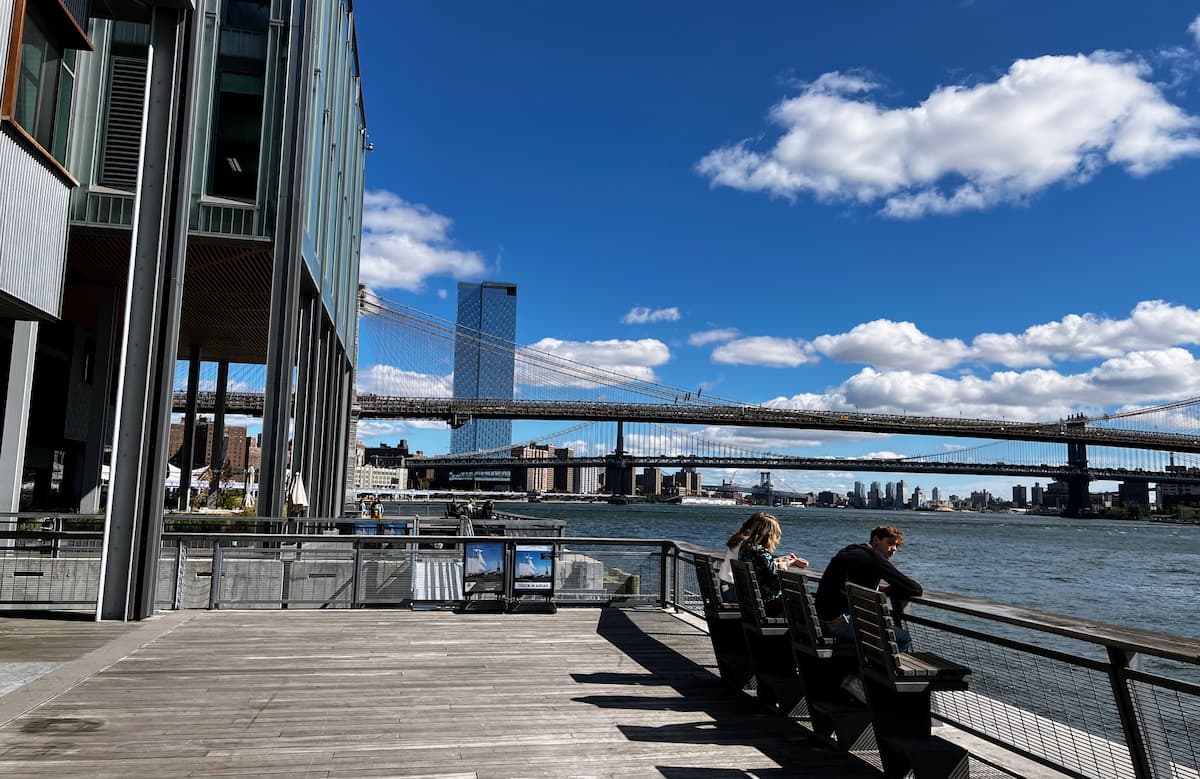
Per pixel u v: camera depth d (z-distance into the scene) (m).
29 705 4.86
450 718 4.81
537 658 6.50
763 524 5.37
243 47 15.95
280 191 15.52
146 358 7.76
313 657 6.34
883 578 4.39
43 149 7.12
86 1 7.70
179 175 7.78
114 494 7.63
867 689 3.95
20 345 15.32
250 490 29.81
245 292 20.83
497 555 8.80
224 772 3.85
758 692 5.20
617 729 4.68
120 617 7.61
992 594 30.02
